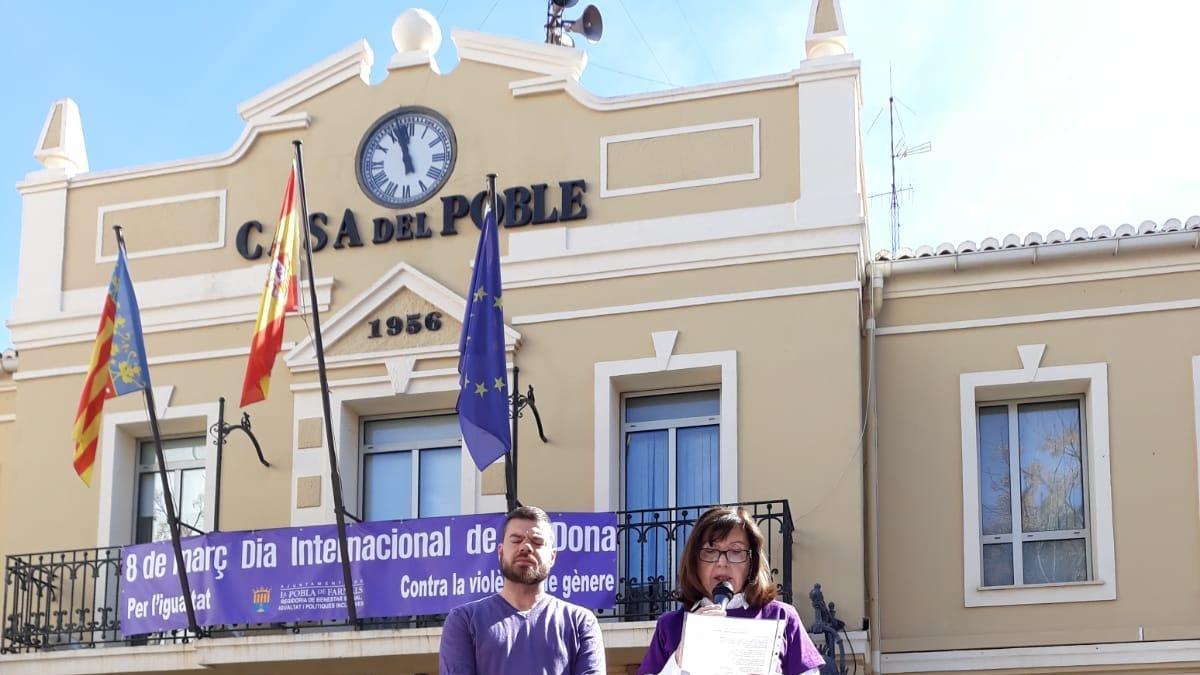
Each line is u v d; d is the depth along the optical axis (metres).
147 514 17.34
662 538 15.80
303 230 15.78
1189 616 15.15
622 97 16.64
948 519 15.80
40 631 16.25
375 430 16.91
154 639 16.20
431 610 15.16
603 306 16.23
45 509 17.28
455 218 16.83
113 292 15.81
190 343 17.27
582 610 8.48
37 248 17.94
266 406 16.86
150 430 17.39
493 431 14.69
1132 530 15.41
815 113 16.19
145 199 17.77
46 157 18.17
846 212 15.88
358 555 15.41
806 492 15.41
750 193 16.16
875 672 15.23
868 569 15.50
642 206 16.38
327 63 17.47
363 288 16.92
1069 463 15.98
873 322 16.22
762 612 7.91
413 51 17.41
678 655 7.73
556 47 16.91
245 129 17.56
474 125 17.00
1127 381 15.72
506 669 8.20
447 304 16.55
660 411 16.27
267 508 16.59
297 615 15.44
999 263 16.02
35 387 17.62
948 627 15.55
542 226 16.58
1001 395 16.12
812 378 15.64
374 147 17.22
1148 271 15.88
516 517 8.41
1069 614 15.36
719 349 15.90
